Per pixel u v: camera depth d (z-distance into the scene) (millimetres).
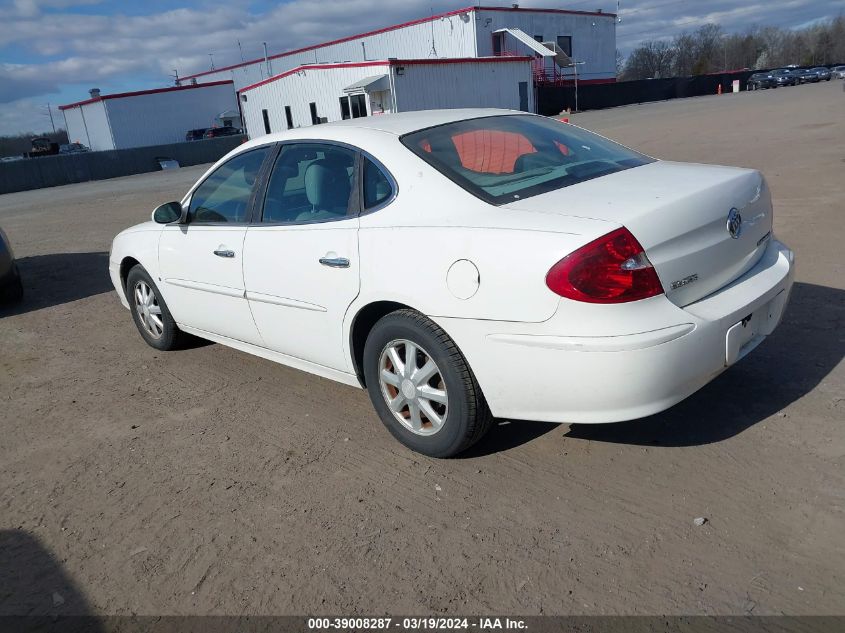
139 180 29797
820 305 4902
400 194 3305
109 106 48625
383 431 3803
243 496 3305
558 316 2721
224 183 4398
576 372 2740
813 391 3699
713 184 3115
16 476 3713
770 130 17656
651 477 3111
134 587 2748
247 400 4395
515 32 42906
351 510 3104
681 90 57906
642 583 2494
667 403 2818
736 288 3117
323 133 3816
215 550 2922
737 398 3713
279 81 36438
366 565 2738
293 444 3760
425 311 3117
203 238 4414
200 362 5156
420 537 2871
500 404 3033
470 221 3008
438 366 3172
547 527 2850
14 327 6680
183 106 51625
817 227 7027
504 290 2828
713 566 2539
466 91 33844
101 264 9484
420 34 45625
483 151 3486
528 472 3252
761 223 3395
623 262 2650
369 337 3457
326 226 3580
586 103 49281
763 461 3135
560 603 2443
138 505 3318
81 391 4824
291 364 4172
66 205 20031
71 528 3184
